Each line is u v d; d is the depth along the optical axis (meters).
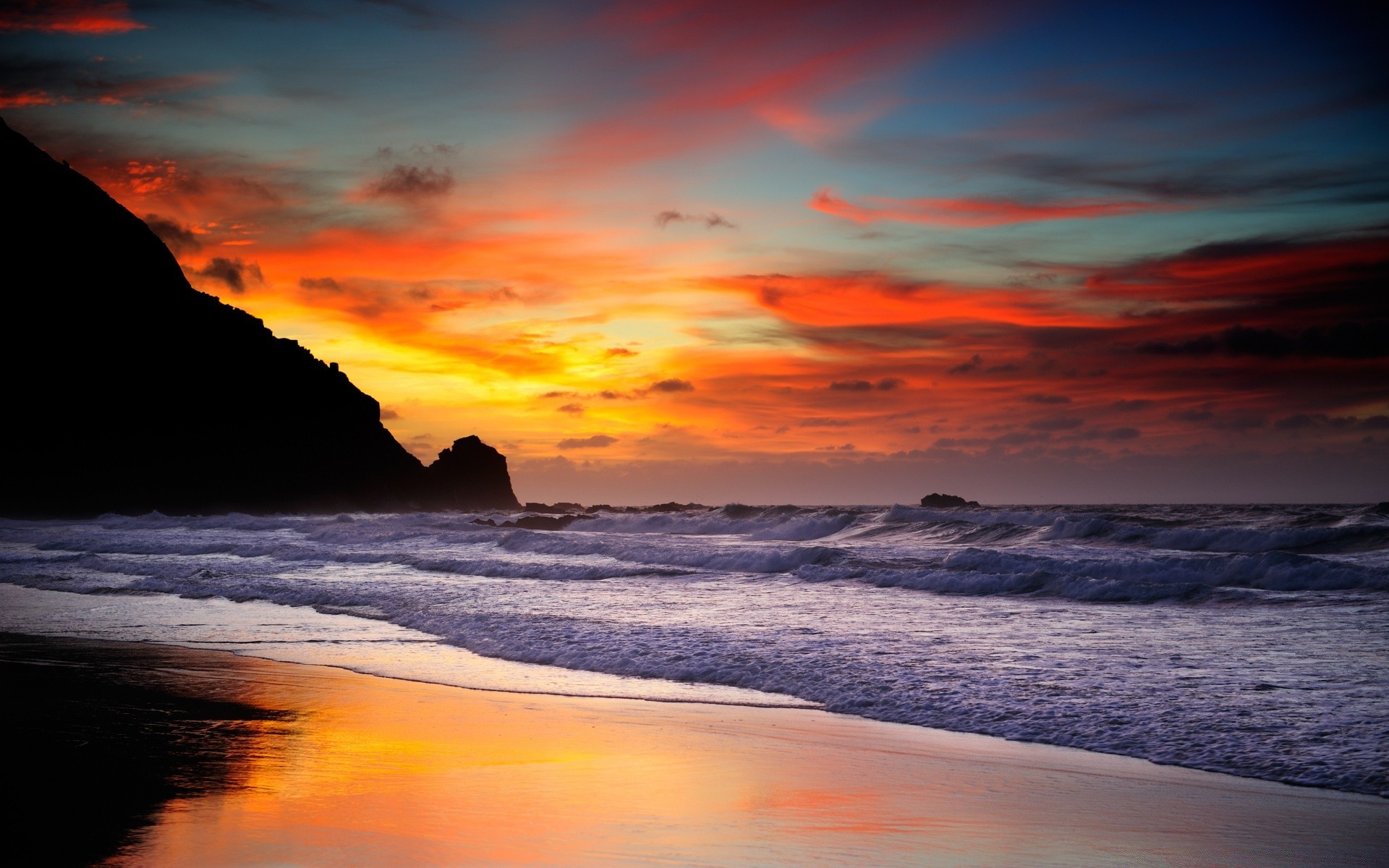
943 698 9.50
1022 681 10.12
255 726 8.52
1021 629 14.07
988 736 8.24
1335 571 18.27
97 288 96.06
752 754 7.61
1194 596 17.22
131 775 6.72
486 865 4.91
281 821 5.66
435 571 26.42
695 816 5.89
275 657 12.61
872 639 13.07
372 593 19.67
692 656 12.01
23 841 5.27
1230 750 7.50
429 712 9.21
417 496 110.19
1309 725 8.10
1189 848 5.36
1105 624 14.53
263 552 32.47
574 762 7.29
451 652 12.98
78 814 5.79
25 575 24.44
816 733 8.42
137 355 95.81
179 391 96.81
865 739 8.19
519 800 6.21
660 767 7.16
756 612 16.38
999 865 5.04
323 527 50.59
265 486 97.69
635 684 10.73
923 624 14.73
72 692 10.14
